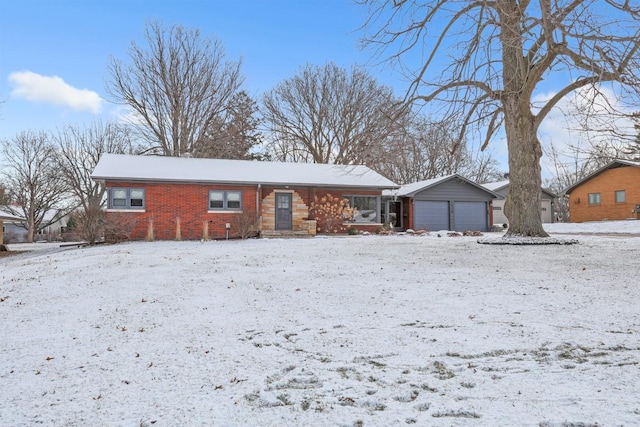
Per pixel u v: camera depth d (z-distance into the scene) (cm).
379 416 256
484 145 1305
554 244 1216
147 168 2100
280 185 2198
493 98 1007
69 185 3772
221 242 1714
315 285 686
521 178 1304
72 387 313
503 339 397
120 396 295
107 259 1097
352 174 2380
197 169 2188
